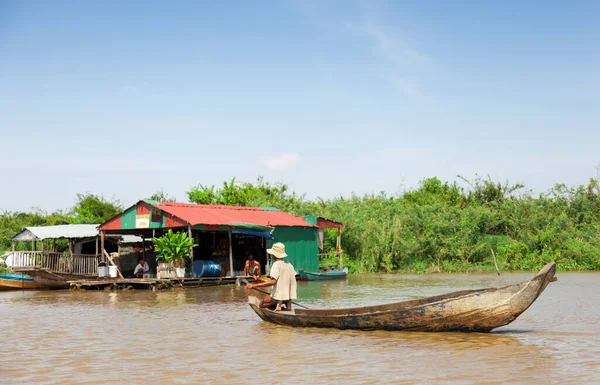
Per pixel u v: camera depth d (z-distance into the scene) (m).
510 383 7.86
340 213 41.25
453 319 11.28
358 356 9.74
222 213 30.59
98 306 18.81
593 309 15.71
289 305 14.01
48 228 29.58
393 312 11.62
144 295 22.92
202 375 8.69
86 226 30.91
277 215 34.31
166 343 11.37
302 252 33.62
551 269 10.73
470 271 37.31
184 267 26.59
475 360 9.24
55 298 22.34
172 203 29.53
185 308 17.67
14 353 10.55
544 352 9.76
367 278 32.62
